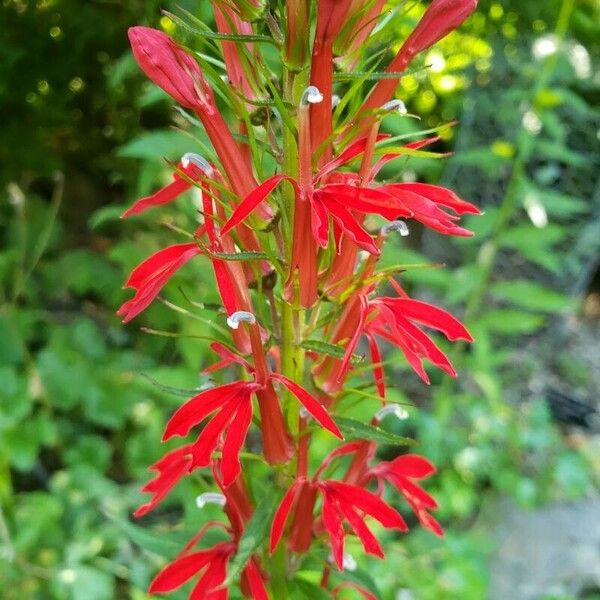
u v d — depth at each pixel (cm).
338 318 10
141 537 12
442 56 32
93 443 26
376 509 9
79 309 34
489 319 25
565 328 38
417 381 33
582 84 31
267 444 10
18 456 24
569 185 33
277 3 9
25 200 33
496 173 31
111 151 37
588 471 31
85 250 32
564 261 34
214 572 11
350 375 11
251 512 11
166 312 28
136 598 20
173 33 19
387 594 20
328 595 11
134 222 31
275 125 12
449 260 36
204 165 10
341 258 9
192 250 9
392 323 9
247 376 10
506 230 26
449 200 9
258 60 9
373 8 9
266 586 11
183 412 9
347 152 9
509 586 26
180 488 23
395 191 9
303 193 8
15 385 25
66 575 21
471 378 33
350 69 9
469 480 28
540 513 28
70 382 27
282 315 10
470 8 9
